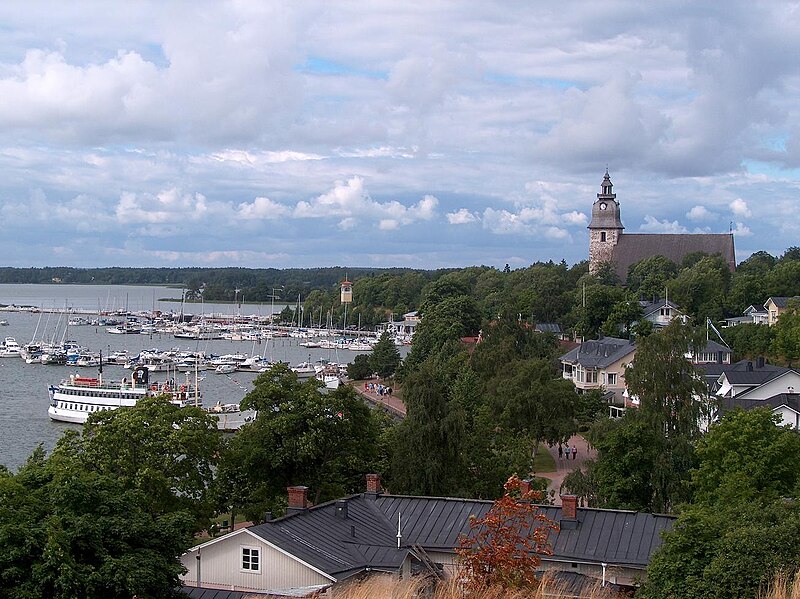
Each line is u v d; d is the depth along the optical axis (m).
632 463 73.50
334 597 32.53
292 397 74.31
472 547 35.78
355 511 56.09
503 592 31.45
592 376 152.75
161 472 62.84
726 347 157.75
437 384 79.88
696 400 82.62
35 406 187.50
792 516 41.22
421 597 32.03
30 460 62.66
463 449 78.00
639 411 78.56
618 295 195.88
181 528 40.72
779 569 36.47
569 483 75.75
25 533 35.50
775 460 65.75
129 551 37.75
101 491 39.62
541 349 160.50
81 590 35.38
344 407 75.50
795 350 152.75
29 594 34.31
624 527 52.50
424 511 56.44
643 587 43.34
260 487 71.19
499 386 117.62
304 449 71.50
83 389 173.12
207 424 68.00
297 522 51.97
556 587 35.94
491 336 158.00
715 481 67.06
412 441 76.88
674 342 80.38
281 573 48.00
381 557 49.22
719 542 39.88
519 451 84.25
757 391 118.25
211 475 67.31
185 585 45.06
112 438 64.00
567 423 110.00
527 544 34.72
